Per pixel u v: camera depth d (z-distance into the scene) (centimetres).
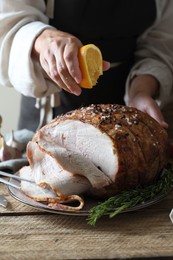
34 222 88
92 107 98
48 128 96
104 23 135
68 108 140
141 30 144
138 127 93
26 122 149
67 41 100
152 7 141
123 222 87
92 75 96
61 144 94
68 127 94
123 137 90
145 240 82
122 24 137
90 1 132
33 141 95
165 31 148
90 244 81
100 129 90
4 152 112
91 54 96
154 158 93
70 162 90
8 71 125
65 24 135
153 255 78
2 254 79
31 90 122
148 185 94
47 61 104
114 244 81
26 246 81
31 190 93
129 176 90
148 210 91
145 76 135
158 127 98
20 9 124
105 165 91
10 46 123
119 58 142
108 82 142
